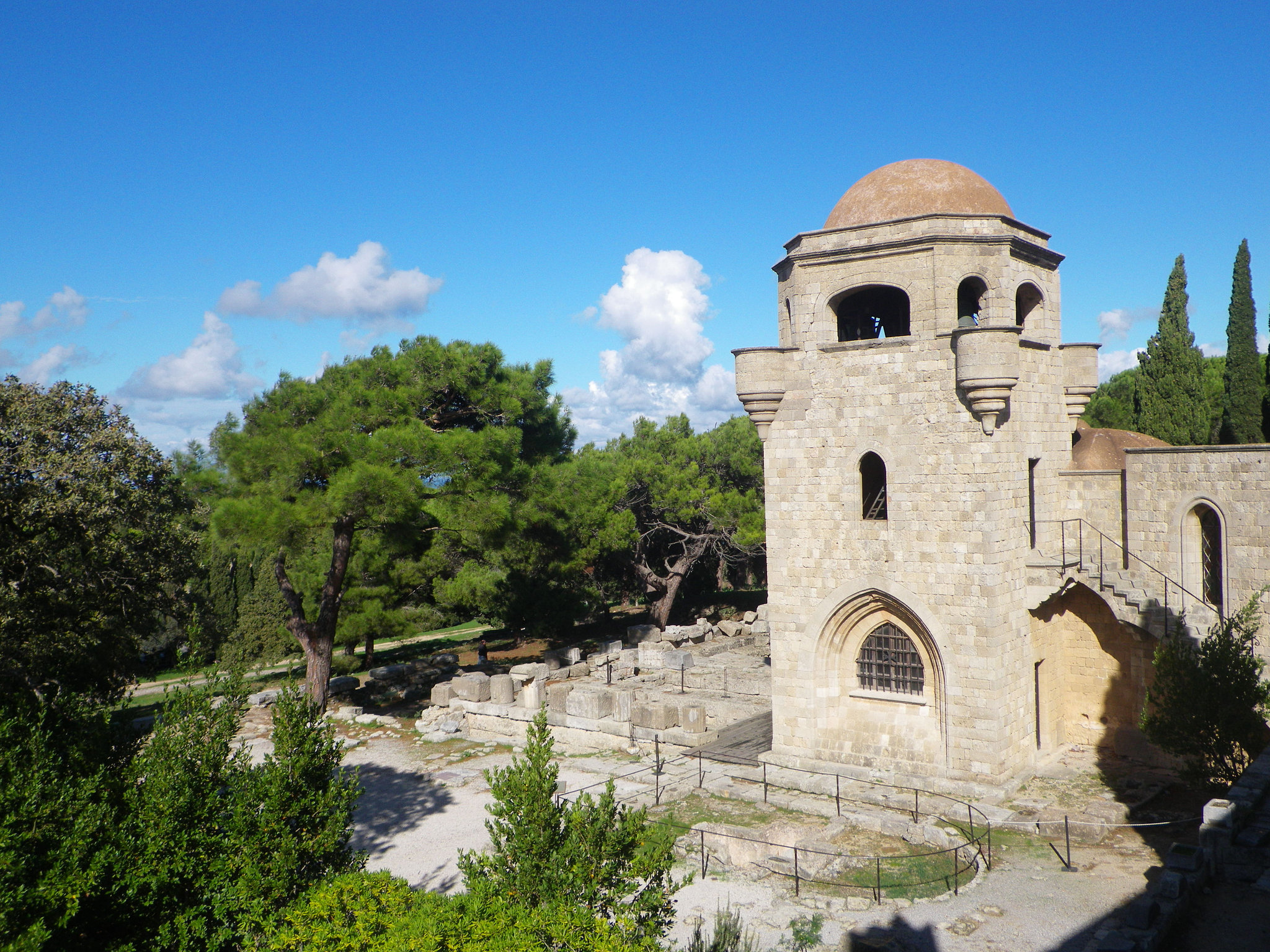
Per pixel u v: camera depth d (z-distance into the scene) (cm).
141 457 2580
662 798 2355
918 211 2380
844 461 2431
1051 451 2534
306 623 3538
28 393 2444
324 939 1173
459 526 3216
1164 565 2398
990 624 2234
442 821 2327
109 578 2528
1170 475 2384
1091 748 2569
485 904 1197
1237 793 1714
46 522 2355
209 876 1303
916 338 2317
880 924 1620
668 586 5781
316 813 1372
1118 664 2538
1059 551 2544
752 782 2469
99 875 1182
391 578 4419
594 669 3938
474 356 3416
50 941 1140
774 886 1803
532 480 3488
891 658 2448
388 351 3525
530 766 1296
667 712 2770
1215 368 6825
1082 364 2578
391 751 3019
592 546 5025
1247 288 4328
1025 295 2566
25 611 2286
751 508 5328
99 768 1430
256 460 3117
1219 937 1355
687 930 1630
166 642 4850
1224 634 1958
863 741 2447
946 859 1897
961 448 2261
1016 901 1691
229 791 1386
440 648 6028
